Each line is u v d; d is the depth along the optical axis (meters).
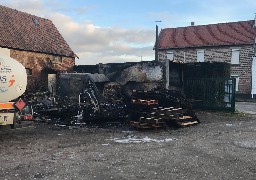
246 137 10.95
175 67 19.52
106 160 7.76
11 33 23.53
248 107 23.56
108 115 13.55
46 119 14.09
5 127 12.27
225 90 18.81
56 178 6.39
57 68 26.64
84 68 21.61
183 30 39.16
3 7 25.73
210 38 35.78
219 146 9.45
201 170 6.97
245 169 7.06
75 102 15.13
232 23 37.31
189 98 20.05
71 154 8.33
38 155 8.20
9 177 6.44
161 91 14.81
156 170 6.96
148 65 17.62
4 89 10.27
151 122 12.24
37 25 27.81
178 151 8.76
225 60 34.16
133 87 17.72
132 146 9.37
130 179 6.36
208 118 16.19
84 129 12.40
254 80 32.53
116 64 18.39
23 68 10.88
